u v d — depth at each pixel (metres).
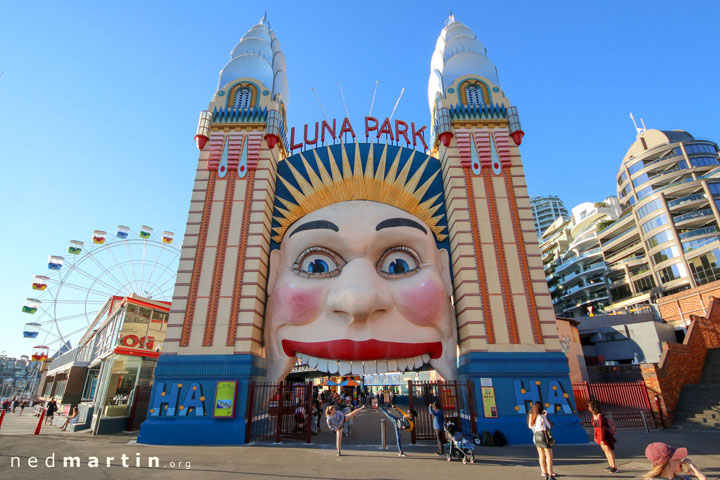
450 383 17.33
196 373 16.59
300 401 18.23
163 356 16.91
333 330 17.03
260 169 20.03
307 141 22.33
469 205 19.38
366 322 17.03
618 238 73.56
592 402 11.58
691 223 63.47
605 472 10.84
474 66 22.56
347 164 20.22
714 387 20.52
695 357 23.64
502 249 18.61
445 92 22.27
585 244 83.44
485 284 17.97
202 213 19.23
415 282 17.78
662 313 44.28
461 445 12.38
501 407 16.16
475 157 20.39
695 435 17.23
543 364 16.75
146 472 10.67
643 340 39.84
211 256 18.44
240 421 15.98
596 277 77.94
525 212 19.31
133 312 24.02
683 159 71.00
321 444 15.70
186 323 17.38
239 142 20.64
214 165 20.08
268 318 18.56
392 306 17.39
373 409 37.22
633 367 31.27
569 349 31.88
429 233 19.41
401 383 45.03
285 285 17.89
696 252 59.41
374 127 22.64
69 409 27.86
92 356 33.53
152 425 15.84
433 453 13.79
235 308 17.56
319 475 10.56
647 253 66.81
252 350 17.12
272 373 17.61
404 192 19.95
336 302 16.70
